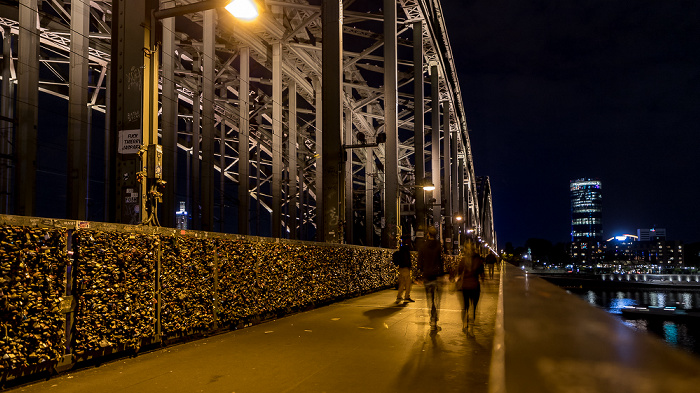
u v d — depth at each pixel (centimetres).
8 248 515
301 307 1273
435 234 980
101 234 641
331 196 2264
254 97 5881
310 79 5938
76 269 606
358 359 655
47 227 564
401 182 7206
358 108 6288
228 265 941
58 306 572
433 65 5866
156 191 868
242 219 4341
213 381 548
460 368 593
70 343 601
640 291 18525
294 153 5597
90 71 3716
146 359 670
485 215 16125
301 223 6806
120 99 918
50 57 3484
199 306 845
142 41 911
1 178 2547
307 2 4112
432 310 933
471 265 941
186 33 4291
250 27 4147
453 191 7650
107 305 643
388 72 4025
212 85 3719
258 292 1047
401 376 555
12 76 2817
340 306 1386
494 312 1205
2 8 2602
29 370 540
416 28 4859
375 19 4128
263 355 691
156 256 743
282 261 1169
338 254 1559
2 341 506
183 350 733
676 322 7531
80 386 529
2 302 505
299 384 529
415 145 4688
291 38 4575
